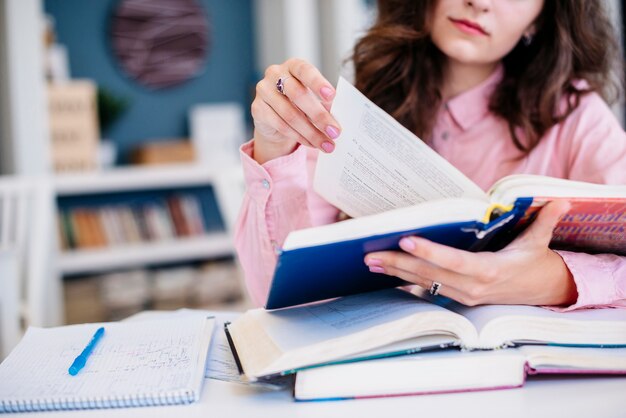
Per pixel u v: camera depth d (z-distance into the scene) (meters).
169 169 2.80
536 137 1.07
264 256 0.92
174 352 0.66
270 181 0.85
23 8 2.48
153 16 3.33
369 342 0.57
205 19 3.46
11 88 2.49
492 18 0.93
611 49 1.09
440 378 0.58
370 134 0.69
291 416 0.53
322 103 0.71
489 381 0.58
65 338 0.73
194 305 2.98
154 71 3.35
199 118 3.26
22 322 1.71
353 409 0.54
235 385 0.61
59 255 2.67
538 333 0.62
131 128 3.33
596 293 0.67
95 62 3.24
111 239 2.88
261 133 0.81
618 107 2.13
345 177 0.74
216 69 3.52
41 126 2.55
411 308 0.62
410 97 1.11
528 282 0.65
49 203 1.87
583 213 0.64
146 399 0.56
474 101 1.11
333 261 0.59
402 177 0.70
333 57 3.38
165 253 2.85
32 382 0.59
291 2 3.26
